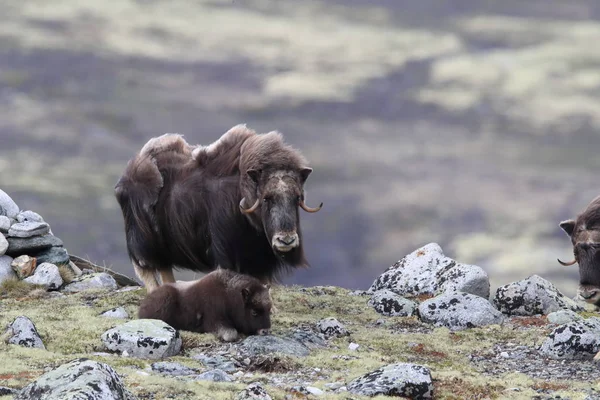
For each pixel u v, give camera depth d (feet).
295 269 134.10
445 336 131.44
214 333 123.13
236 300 122.83
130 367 108.58
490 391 106.73
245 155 127.13
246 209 125.80
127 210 139.23
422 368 106.63
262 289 123.34
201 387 100.17
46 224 159.22
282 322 132.57
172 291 126.00
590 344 121.80
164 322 120.06
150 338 115.24
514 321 139.54
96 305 138.62
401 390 103.60
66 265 157.28
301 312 141.69
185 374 108.27
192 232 133.08
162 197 135.33
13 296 144.36
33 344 115.44
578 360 121.70
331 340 127.03
